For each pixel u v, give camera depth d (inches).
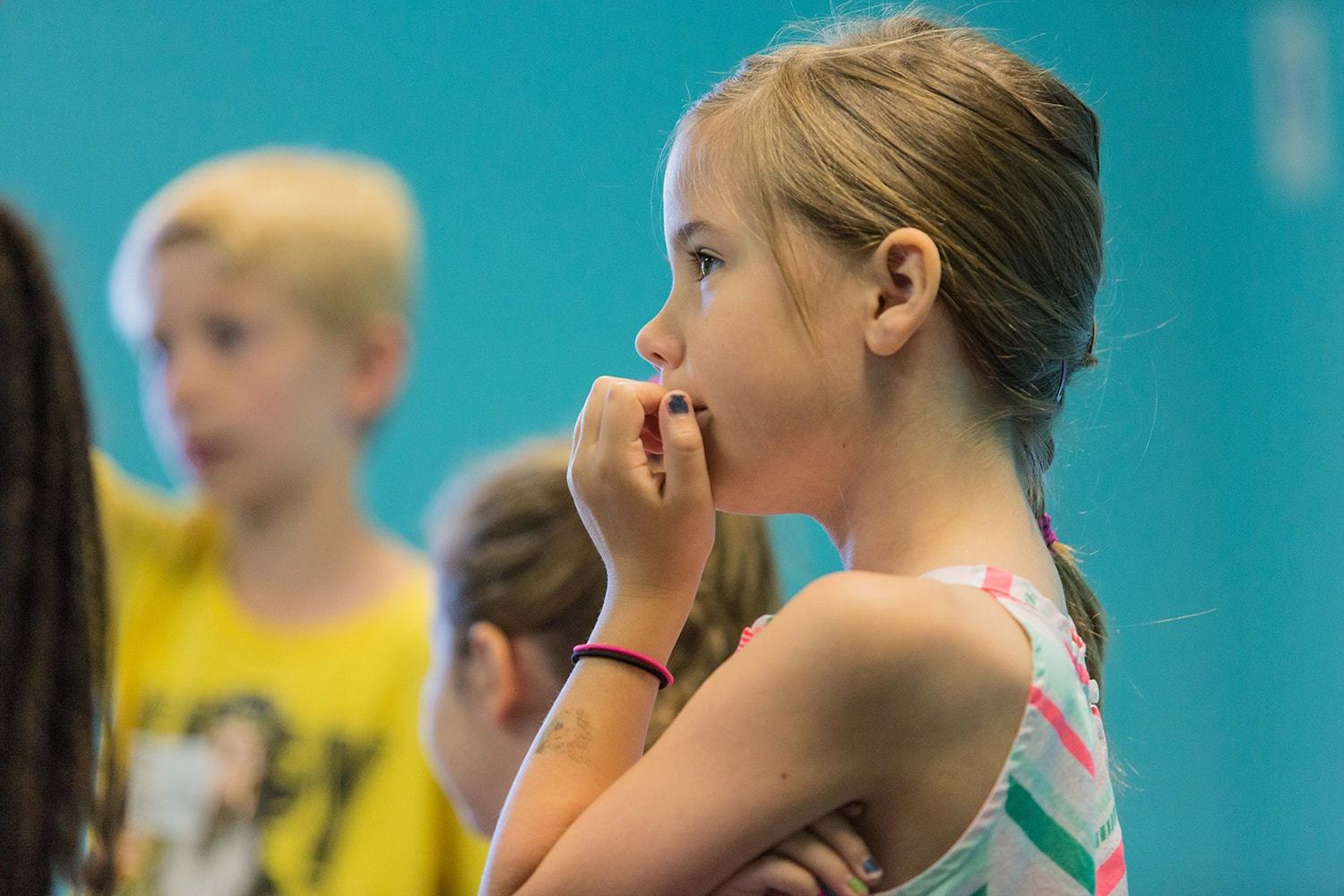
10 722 88.7
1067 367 106.7
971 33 110.9
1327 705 377.7
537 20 333.7
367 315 230.7
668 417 102.7
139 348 257.3
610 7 334.0
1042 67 111.1
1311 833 373.4
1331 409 384.2
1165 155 380.5
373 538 221.0
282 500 217.0
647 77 334.6
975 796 89.7
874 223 97.4
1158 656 371.2
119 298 246.1
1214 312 381.4
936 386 98.9
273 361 221.0
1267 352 382.9
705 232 102.1
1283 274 384.8
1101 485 320.5
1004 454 101.5
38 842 87.8
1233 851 370.0
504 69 334.0
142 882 189.2
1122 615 370.0
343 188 233.1
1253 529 379.6
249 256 223.3
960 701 89.1
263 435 219.3
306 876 186.2
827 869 89.7
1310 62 386.3
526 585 137.1
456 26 332.2
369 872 185.9
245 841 189.5
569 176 333.4
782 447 99.8
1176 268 378.3
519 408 330.0
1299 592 379.2
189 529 217.0
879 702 88.3
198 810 192.1
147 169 320.5
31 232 98.3
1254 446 380.8
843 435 99.0
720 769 90.0
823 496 101.7
